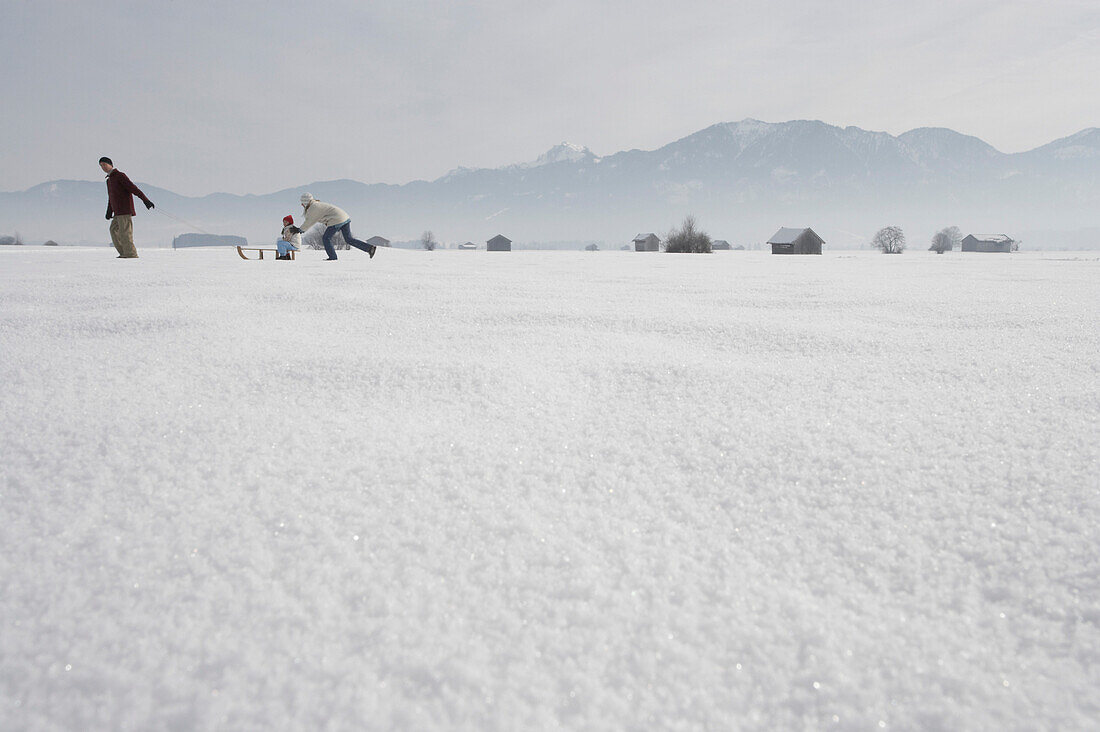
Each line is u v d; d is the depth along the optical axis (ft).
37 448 4.85
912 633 2.93
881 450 4.89
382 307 12.85
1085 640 2.86
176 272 21.21
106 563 3.36
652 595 3.18
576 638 2.86
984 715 2.46
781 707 2.52
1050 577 3.29
